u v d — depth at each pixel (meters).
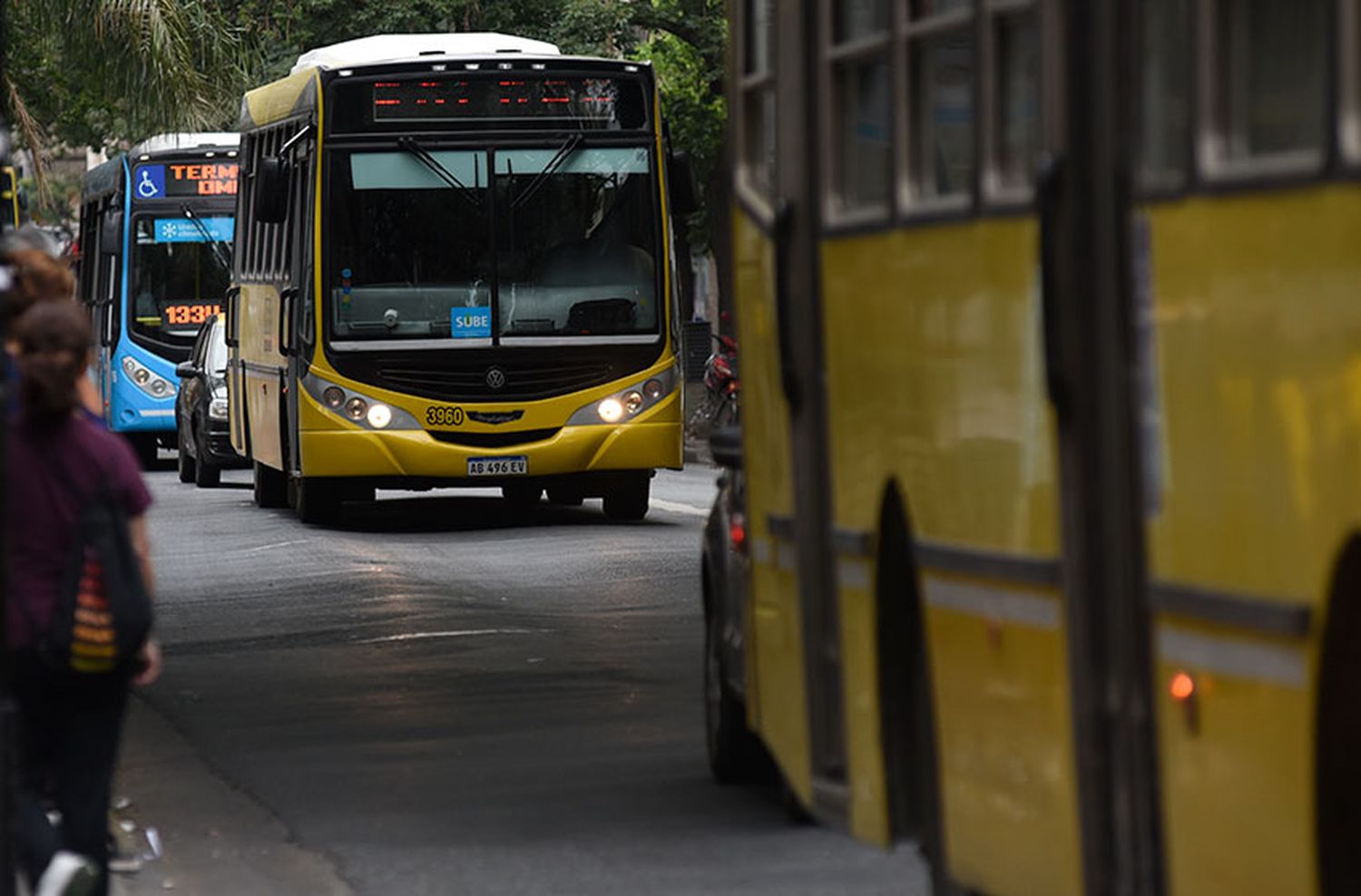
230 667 37.09
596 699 32.69
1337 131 11.83
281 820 25.25
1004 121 15.45
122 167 100.75
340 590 46.75
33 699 18.08
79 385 18.84
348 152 60.34
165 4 57.72
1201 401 13.12
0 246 20.70
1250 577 12.63
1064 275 14.38
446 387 60.25
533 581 48.34
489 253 60.53
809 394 19.38
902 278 17.12
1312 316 12.04
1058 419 14.47
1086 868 14.35
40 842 18.12
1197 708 13.20
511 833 24.12
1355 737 12.23
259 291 69.69
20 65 77.44
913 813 17.98
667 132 61.62
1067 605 14.52
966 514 16.00
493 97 60.75
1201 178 13.10
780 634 20.56
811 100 19.20
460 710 32.16
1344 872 12.29
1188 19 13.27
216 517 68.31
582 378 60.78
